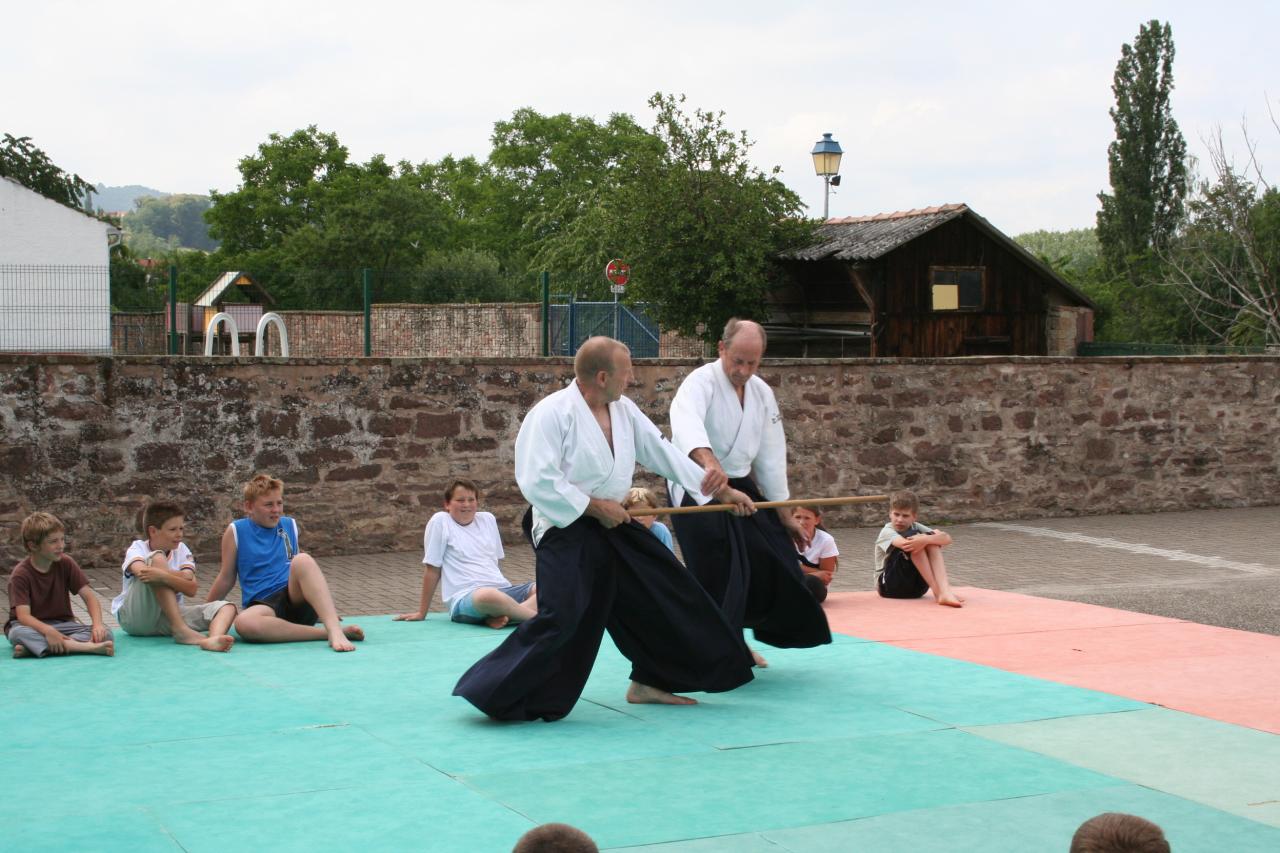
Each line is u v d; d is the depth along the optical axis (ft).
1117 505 51.96
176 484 38.96
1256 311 108.17
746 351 20.52
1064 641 25.44
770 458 21.17
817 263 99.35
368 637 25.76
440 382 41.88
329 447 40.68
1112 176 170.60
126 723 18.19
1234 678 21.88
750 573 20.11
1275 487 54.70
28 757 16.31
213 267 189.67
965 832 13.65
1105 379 51.34
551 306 75.77
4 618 30.25
